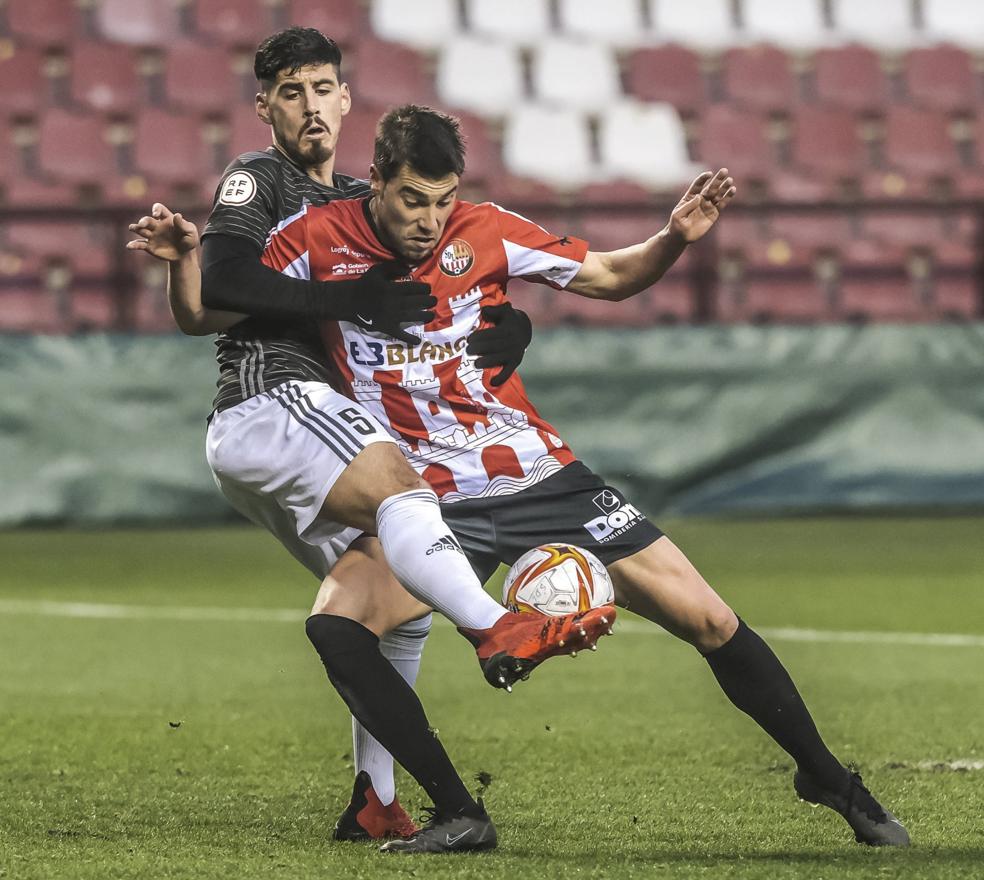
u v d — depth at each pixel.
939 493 41.47
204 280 12.50
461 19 57.31
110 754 16.81
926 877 10.91
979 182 53.78
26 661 23.89
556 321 47.84
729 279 49.62
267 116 13.86
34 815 13.58
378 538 12.13
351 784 15.21
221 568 35.75
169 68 53.50
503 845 12.27
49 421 40.28
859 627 27.17
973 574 33.94
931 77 56.94
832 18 59.16
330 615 12.09
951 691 20.97
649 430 40.97
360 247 12.78
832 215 51.69
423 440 12.73
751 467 41.28
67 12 54.47
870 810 12.30
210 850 12.03
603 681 21.97
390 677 12.01
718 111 55.00
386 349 12.68
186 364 40.69
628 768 15.93
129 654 24.62
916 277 50.28
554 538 12.52
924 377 41.50
